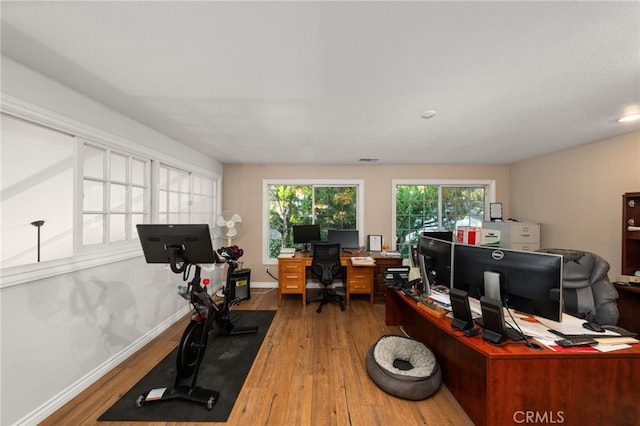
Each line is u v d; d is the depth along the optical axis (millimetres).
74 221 1862
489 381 1333
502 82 1669
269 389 1880
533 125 2477
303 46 1312
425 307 1888
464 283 1729
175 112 2201
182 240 1677
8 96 1436
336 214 4566
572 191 3289
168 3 1033
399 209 4535
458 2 1029
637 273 2434
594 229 3023
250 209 4457
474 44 1288
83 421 1584
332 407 1706
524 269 1422
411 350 2094
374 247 4219
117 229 2586
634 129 2592
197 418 1610
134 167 2732
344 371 2098
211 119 2357
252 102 1990
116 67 1527
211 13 1088
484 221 4141
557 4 1036
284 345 2525
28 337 1531
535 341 1413
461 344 1694
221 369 2127
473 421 1545
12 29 1189
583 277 1864
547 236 3654
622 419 1312
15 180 2160
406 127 2547
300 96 1886
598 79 1624
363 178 4457
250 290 4312
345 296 4082
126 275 2316
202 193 3949
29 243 2270
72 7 1057
